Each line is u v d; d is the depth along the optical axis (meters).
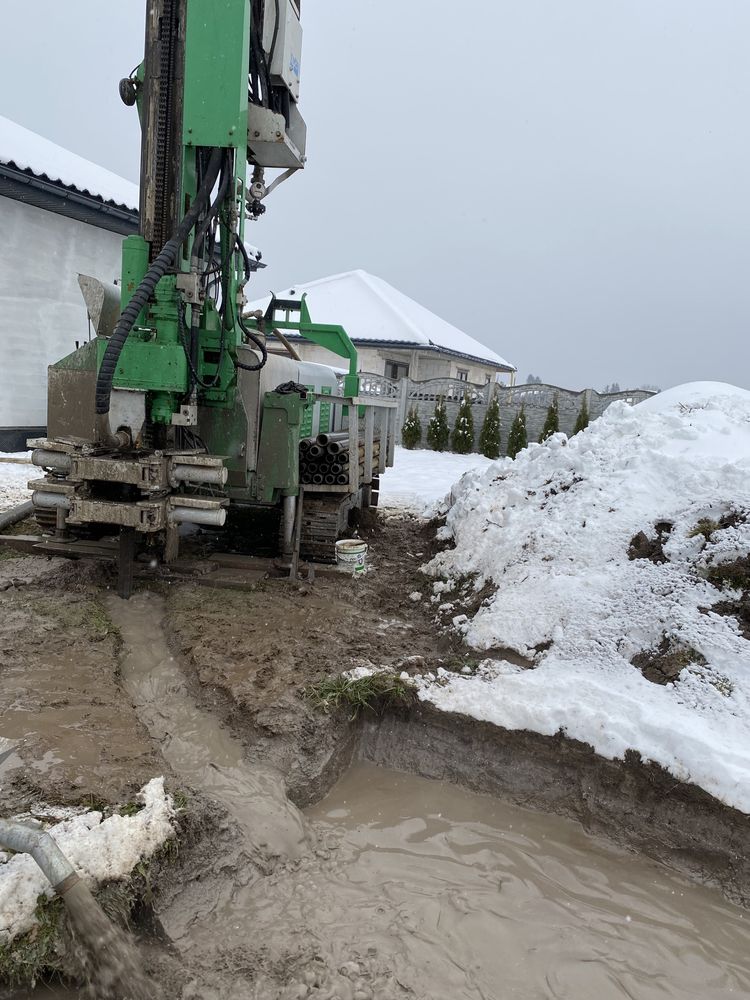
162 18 4.87
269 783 3.52
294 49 5.61
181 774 3.41
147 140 5.00
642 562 4.94
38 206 12.12
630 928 3.00
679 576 4.67
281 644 4.62
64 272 12.85
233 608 5.14
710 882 3.27
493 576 5.68
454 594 5.90
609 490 5.73
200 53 4.80
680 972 2.79
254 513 6.43
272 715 3.83
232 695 3.98
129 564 5.20
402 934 2.82
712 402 6.90
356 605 5.62
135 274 5.07
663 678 4.09
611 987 2.69
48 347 12.76
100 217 12.82
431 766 3.97
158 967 2.54
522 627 4.80
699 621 4.29
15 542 6.00
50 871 2.38
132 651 4.52
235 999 2.46
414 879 3.16
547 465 6.75
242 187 5.16
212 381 5.33
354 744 4.07
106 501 4.90
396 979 2.60
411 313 25.06
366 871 3.18
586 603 4.77
